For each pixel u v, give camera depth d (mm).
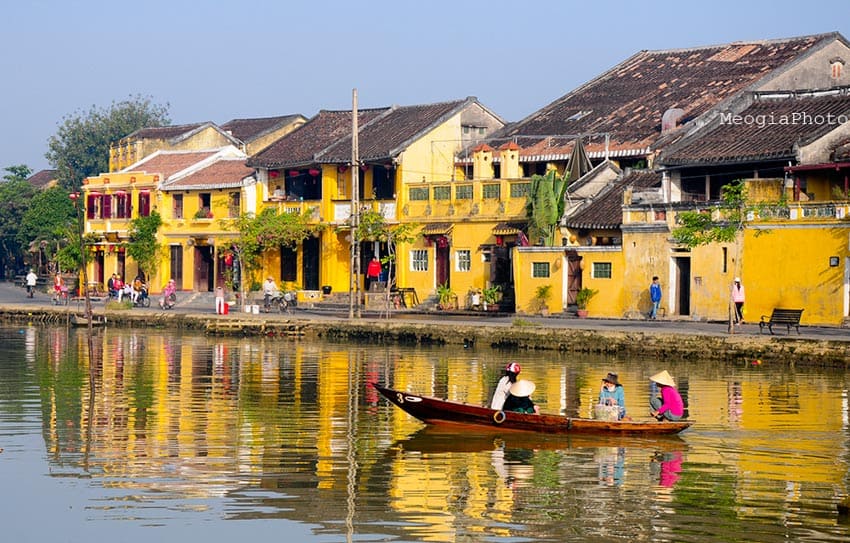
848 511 26281
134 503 27312
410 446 33062
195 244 90062
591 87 88312
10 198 125625
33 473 29875
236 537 24922
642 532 25109
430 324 60156
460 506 26984
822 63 78188
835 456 31734
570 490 28375
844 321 55312
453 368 49781
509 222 73938
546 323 61156
